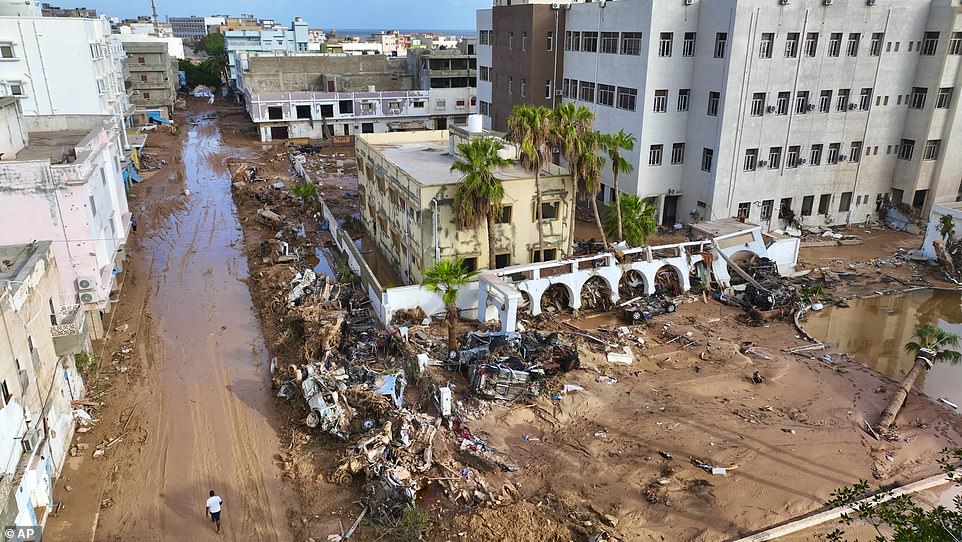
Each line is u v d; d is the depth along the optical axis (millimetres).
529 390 24688
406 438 21750
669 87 44125
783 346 29969
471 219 31625
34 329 20609
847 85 44344
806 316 33625
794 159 45156
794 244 38875
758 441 22469
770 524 18594
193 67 139375
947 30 43406
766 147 43750
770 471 20875
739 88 41281
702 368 27719
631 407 24562
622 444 22297
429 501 19562
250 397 26391
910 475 20812
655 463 21281
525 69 56031
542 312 32844
